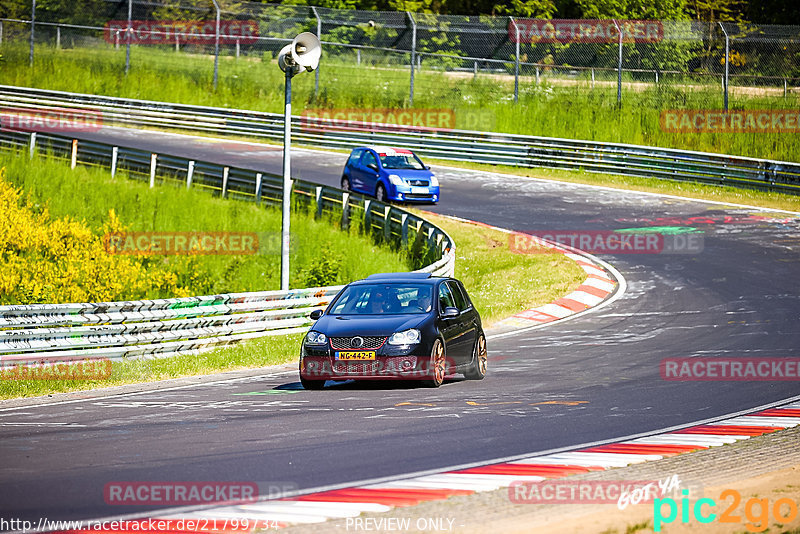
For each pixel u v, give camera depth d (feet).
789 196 416.87
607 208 395.96
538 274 301.02
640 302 260.42
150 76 619.67
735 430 119.03
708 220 373.81
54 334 182.80
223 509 79.66
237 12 623.77
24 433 116.57
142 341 197.88
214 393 151.12
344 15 649.20
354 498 82.94
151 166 412.98
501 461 98.84
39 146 447.42
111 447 106.52
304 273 309.01
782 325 221.66
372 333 148.15
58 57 640.58
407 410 130.11
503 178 457.68
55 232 306.96
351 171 399.03
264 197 388.57
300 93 599.57
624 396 145.28
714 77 592.19
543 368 176.45
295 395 146.61
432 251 310.24
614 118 538.06
